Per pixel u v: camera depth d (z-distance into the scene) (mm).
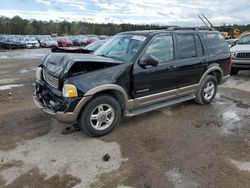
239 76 9852
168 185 2932
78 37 36812
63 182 2975
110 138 4109
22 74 10352
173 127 4590
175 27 5141
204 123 4797
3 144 3865
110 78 3959
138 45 4469
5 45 29781
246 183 2977
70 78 3689
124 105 4328
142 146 3857
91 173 3152
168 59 4797
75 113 3750
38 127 4508
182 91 5199
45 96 4113
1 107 5648
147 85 4488
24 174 3117
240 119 5016
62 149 3729
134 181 3000
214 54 5746
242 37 10531
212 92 5961
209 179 3045
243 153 3662
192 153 3654
